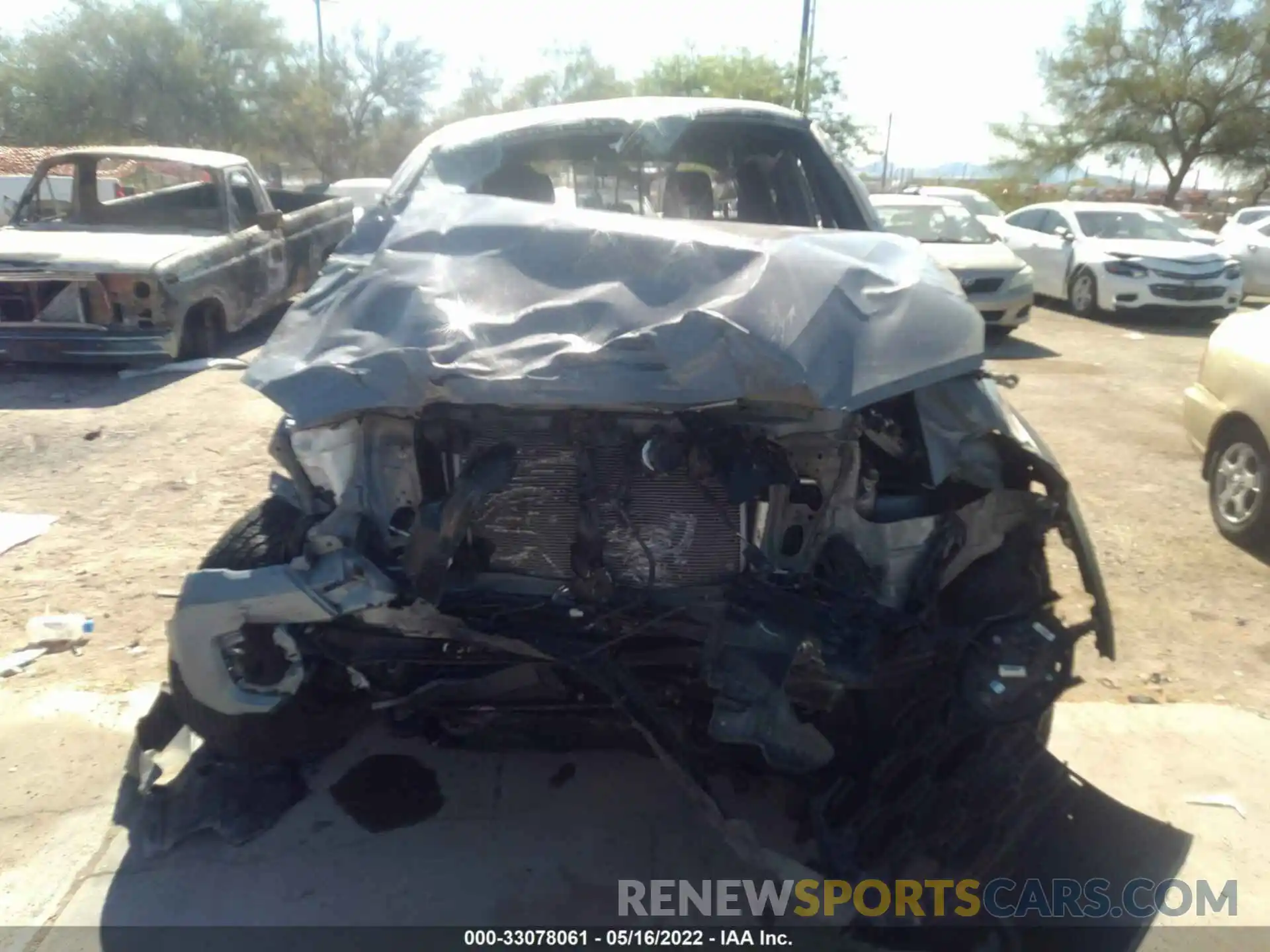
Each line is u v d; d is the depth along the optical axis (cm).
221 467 650
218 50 3275
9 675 410
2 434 711
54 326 831
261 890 307
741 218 468
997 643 286
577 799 348
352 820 337
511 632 287
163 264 845
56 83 3077
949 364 284
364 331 294
